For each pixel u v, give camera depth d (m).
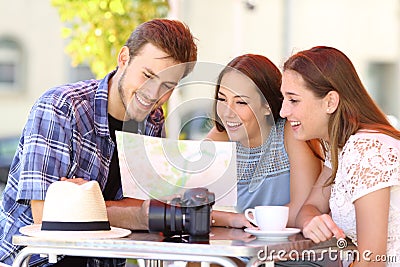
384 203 2.97
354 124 3.13
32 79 10.75
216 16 10.62
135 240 2.70
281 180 3.62
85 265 3.52
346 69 3.18
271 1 11.27
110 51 5.52
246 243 2.67
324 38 12.08
